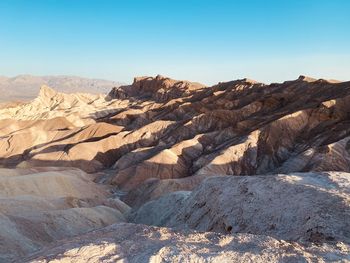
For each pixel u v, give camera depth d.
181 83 146.25
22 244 25.42
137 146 85.25
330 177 21.44
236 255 12.20
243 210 20.00
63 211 34.16
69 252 13.73
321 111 69.50
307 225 15.98
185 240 14.16
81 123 121.94
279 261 11.71
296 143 66.38
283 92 89.25
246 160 64.75
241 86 107.00
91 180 65.19
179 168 67.38
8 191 45.66
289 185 20.09
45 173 53.28
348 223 15.30
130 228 17.06
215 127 83.25
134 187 63.47
